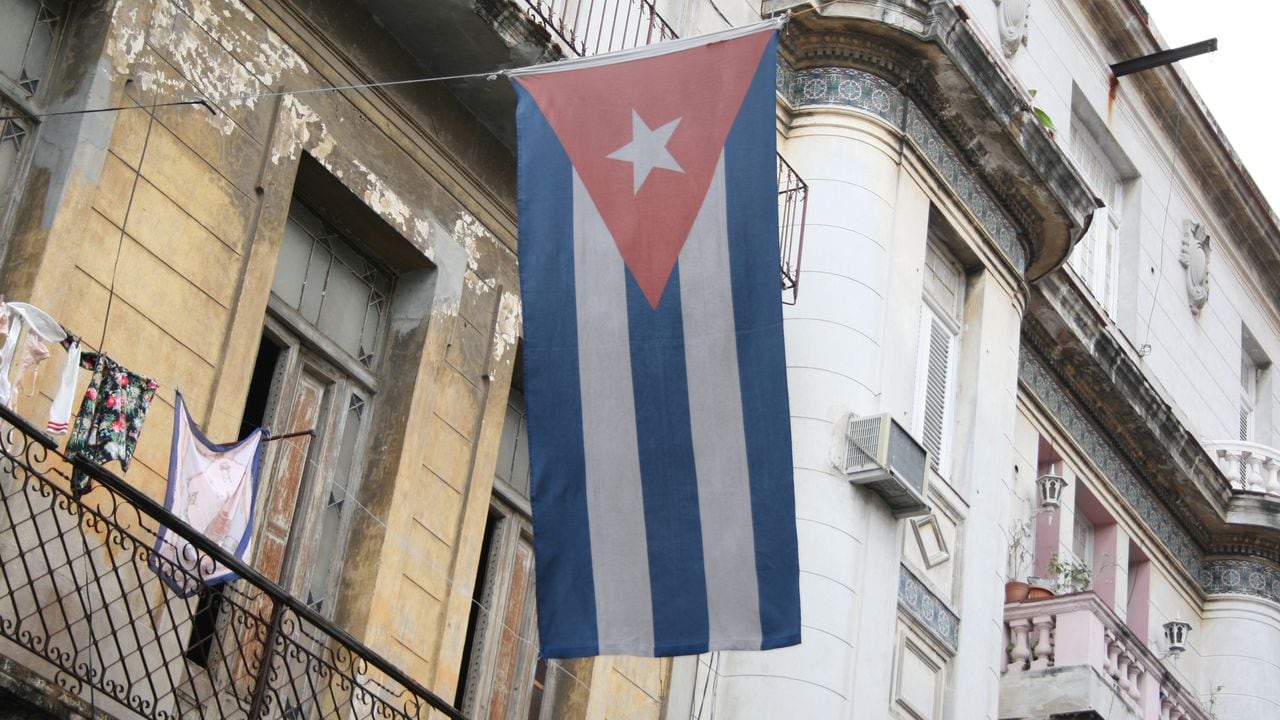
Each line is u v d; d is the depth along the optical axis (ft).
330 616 42.93
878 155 57.47
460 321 46.88
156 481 38.01
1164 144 86.53
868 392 54.54
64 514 36.04
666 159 40.93
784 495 38.70
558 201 40.93
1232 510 81.25
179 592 35.19
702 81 41.42
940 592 57.77
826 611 51.34
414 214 45.91
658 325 39.91
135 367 38.11
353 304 45.34
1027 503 70.18
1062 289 69.82
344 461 44.32
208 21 41.32
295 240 43.91
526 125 41.60
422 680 43.80
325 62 44.19
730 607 38.40
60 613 35.47
